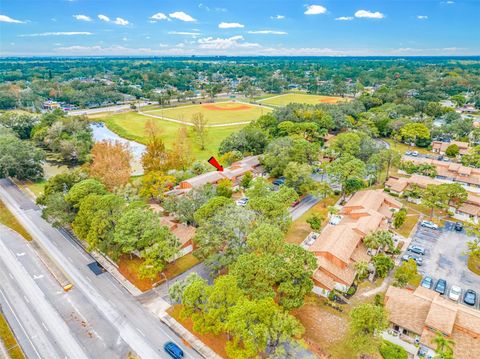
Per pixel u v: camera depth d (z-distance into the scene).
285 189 78.44
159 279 60.84
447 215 83.69
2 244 72.06
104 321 51.69
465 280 60.91
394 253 67.31
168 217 78.00
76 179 85.25
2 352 45.97
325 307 54.50
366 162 111.00
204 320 44.50
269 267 49.03
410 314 48.09
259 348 40.28
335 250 60.72
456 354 41.84
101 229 60.12
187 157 111.38
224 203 65.81
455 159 123.88
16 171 102.06
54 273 62.50
